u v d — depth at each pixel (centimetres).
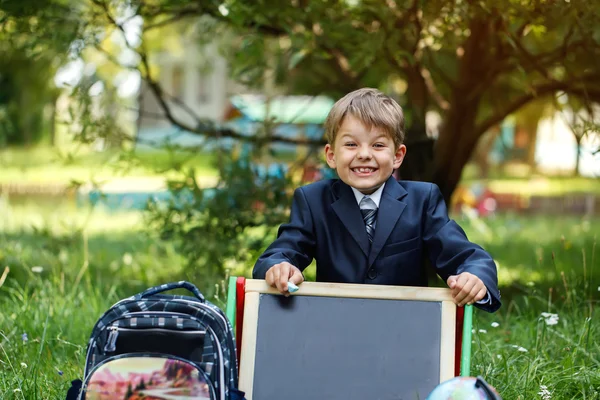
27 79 1156
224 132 648
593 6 446
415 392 285
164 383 264
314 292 301
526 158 2692
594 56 548
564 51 521
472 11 473
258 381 291
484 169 2423
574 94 583
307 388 289
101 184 601
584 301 492
